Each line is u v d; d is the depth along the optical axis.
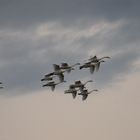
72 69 181.12
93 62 180.25
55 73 181.12
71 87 188.75
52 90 182.25
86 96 189.25
